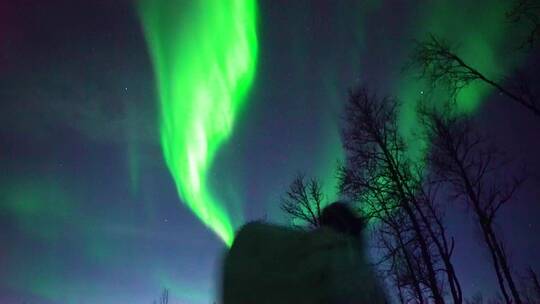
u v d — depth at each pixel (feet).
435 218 60.95
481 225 61.72
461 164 62.23
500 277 59.06
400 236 57.16
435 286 55.31
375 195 59.62
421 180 63.05
